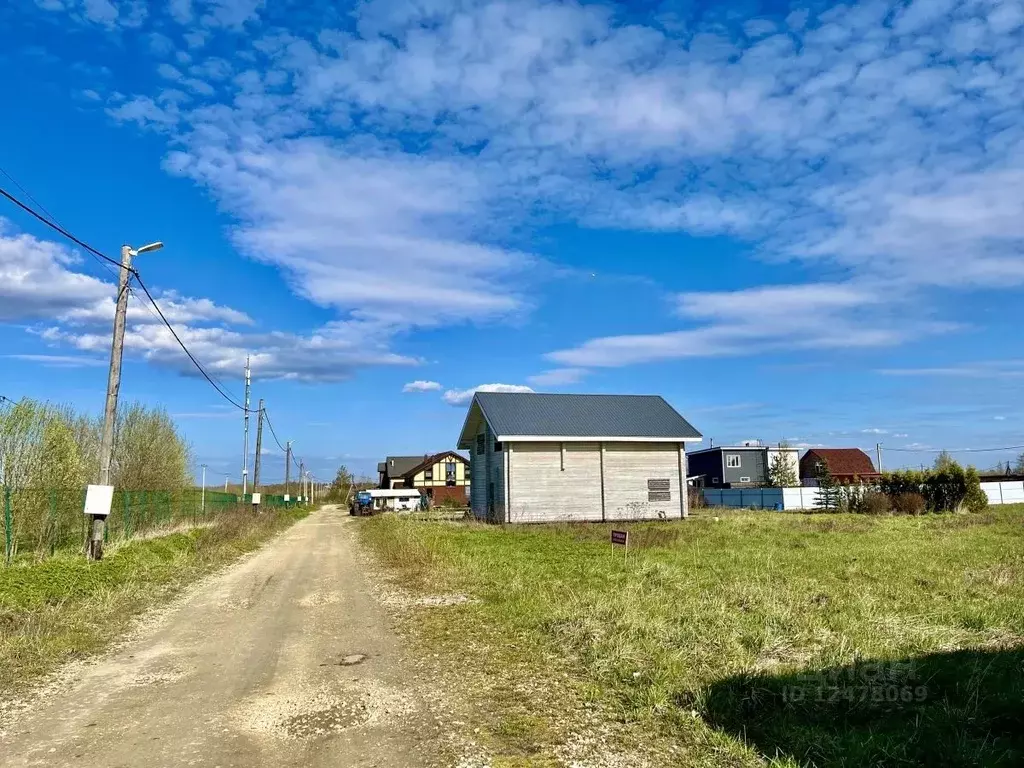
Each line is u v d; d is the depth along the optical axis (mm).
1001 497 50719
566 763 5039
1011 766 4625
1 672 7574
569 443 34688
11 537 14594
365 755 5234
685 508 36031
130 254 16438
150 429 28797
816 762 4891
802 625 8617
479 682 7059
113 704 6543
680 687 6477
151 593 13062
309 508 86875
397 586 13758
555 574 14008
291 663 8039
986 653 7289
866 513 38219
